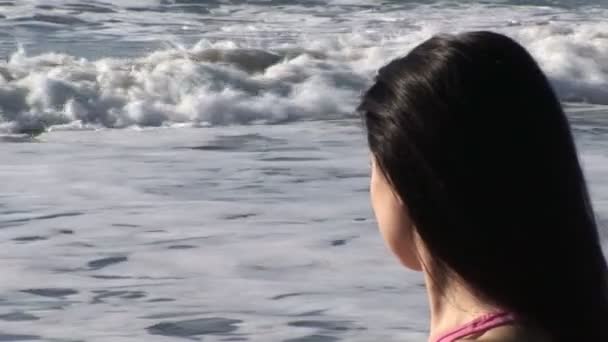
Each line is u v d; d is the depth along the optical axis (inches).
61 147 391.9
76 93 461.1
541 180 61.8
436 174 61.4
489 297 61.7
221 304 217.6
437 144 61.5
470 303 62.4
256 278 234.8
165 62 500.4
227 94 473.4
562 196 62.1
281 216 289.1
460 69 62.7
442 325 63.3
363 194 315.6
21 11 713.0
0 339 197.6
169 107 459.8
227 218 287.6
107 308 215.9
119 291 226.8
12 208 298.5
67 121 444.8
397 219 63.8
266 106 467.2
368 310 213.3
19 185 327.0
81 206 302.4
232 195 314.7
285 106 469.7
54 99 455.8
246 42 638.5
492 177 61.2
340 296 222.1
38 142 403.2
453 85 62.1
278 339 197.2
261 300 219.8
